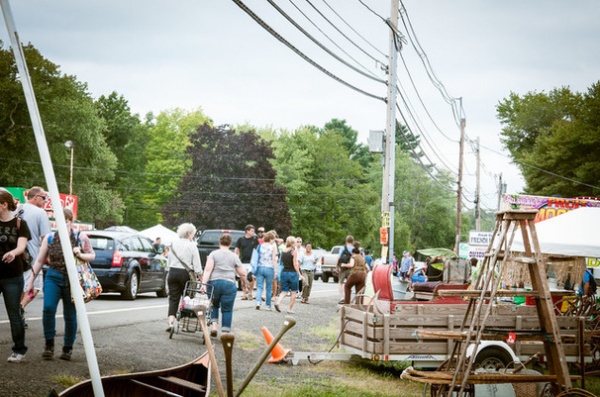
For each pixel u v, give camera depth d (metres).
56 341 11.51
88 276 10.05
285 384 10.57
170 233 44.28
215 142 73.50
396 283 17.53
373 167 106.62
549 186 58.50
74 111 68.56
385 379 11.67
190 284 13.52
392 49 24.33
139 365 10.46
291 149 95.31
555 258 15.08
